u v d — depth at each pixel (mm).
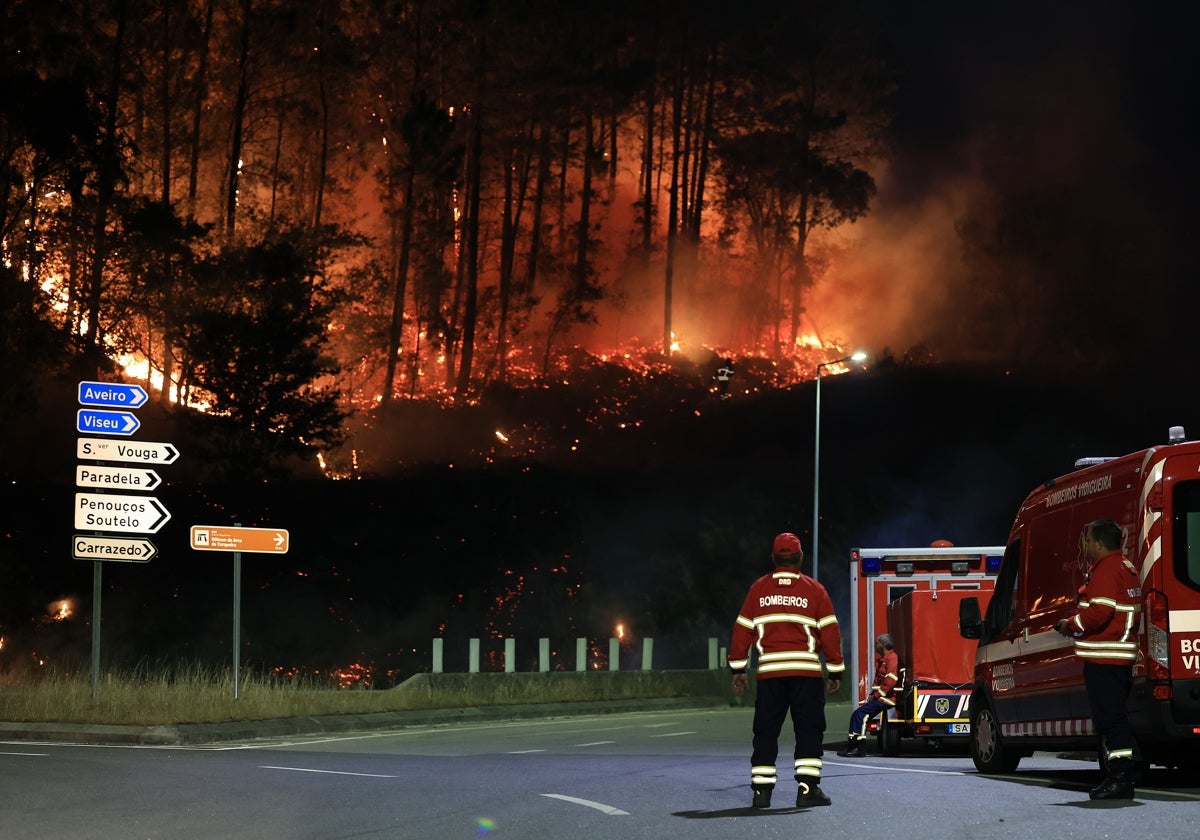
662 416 68188
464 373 64812
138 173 53375
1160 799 10820
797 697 10656
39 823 10172
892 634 22281
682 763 15828
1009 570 14914
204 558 41375
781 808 10586
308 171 65750
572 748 19750
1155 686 11438
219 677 30781
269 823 10117
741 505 55969
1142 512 11703
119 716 21328
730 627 47594
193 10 58719
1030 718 13758
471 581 44562
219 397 44094
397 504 48062
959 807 10430
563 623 44406
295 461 53750
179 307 45812
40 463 48375
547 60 68000
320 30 61062
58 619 37219
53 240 45875
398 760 16406
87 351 45031
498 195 77375
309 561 42812
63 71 47000
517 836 9297
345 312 59844
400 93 65250
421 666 39344
